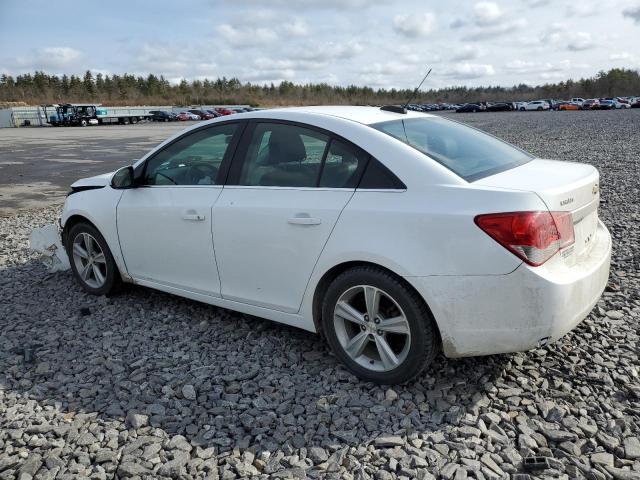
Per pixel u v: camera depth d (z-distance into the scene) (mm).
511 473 2512
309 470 2574
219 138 3959
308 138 3496
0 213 9461
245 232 3625
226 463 2639
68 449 2762
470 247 2807
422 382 3275
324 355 3670
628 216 7273
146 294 4938
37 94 128250
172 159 4207
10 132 43844
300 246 3369
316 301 3426
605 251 3320
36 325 4348
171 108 81500
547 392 3131
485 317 2852
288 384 3312
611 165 12617
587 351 3588
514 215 2742
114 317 4457
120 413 3057
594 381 3234
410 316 3021
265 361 3625
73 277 5484
